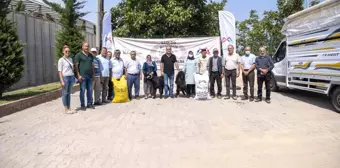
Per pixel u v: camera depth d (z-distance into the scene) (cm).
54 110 923
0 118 807
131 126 723
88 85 945
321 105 998
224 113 870
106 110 920
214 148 561
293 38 1103
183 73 1189
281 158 510
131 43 1515
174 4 1877
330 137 623
